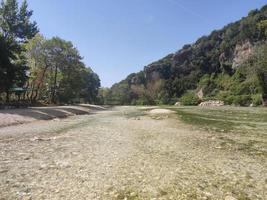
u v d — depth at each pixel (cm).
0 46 4106
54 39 7006
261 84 7388
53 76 7694
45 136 1689
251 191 801
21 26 4719
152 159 1137
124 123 2675
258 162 1128
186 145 1472
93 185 808
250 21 13775
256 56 7981
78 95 10800
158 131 2039
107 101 14712
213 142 1583
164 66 17688
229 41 15012
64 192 744
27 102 6044
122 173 931
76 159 1095
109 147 1369
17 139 1553
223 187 826
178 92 15212
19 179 835
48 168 958
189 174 945
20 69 4594
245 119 3161
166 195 752
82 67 8856
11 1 4647
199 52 16875
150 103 13500
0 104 4481
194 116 3566
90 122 2788
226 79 13050
